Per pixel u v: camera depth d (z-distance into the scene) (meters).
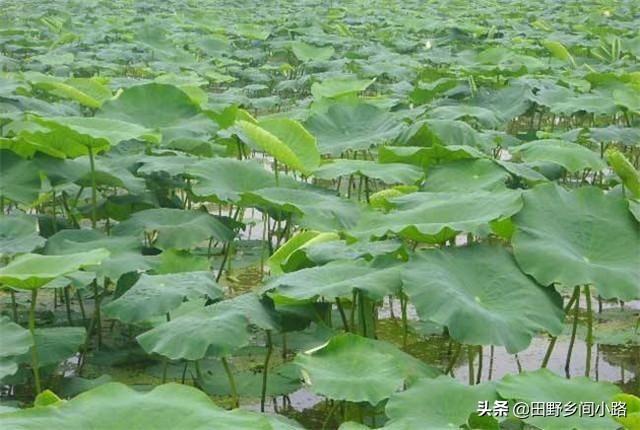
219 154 8.02
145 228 6.18
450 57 14.30
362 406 4.72
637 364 5.94
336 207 6.24
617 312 6.77
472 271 4.76
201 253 7.96
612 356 6.05
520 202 5.00
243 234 8.66
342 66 13.76
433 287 4.52
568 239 4.96
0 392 5.40
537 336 6.36
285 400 5.39
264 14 22.02
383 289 4.62
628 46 15.20
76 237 5.92
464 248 4.88
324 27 18.81
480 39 17.27
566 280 4.69
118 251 5.70
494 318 4.45
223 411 3.14
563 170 7.33
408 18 19.81
